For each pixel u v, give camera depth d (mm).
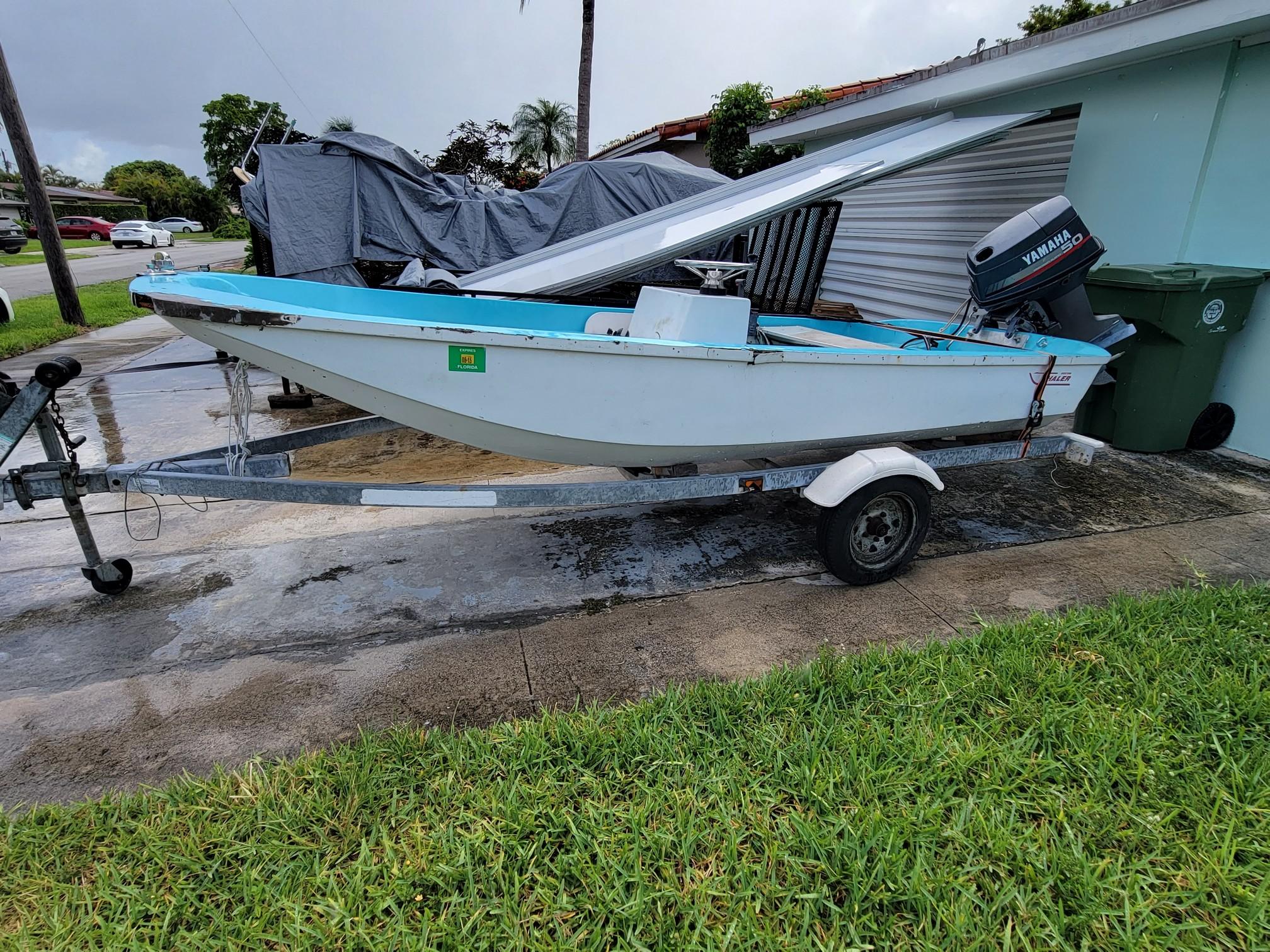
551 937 1606
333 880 1710
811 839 1786
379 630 3006
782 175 4777
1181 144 4777
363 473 4844
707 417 2965
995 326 4230
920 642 2857
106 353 9094
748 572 3508
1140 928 1587
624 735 2197
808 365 3010
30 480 2766
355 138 6023
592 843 1812
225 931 1611
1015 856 1752
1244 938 1578
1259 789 1932
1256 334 4738
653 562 3605
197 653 2842
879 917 1628
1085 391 3752
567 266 4172
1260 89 4316
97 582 3180
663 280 7176
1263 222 4434
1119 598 2982
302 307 3240
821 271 5602
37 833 1891
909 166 4574
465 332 2492
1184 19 4215
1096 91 5305
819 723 2221
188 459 3059
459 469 4938
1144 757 2062
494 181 23312
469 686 2617
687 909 1644
